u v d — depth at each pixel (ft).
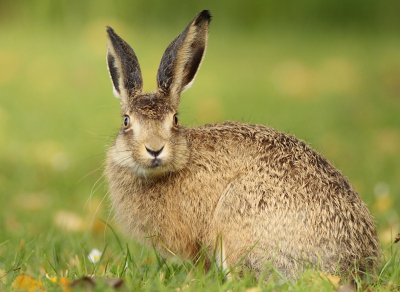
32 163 49.98
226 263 25.25
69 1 103.24
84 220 37.99
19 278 22.58
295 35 105.91
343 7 118.93
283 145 26.63
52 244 30.48
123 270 25.30
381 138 59.00
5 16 99.96
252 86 76.38
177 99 28.22
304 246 24.22
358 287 22.45
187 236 26.99
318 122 62.90
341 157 52.65
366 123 64.08
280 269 24.38
